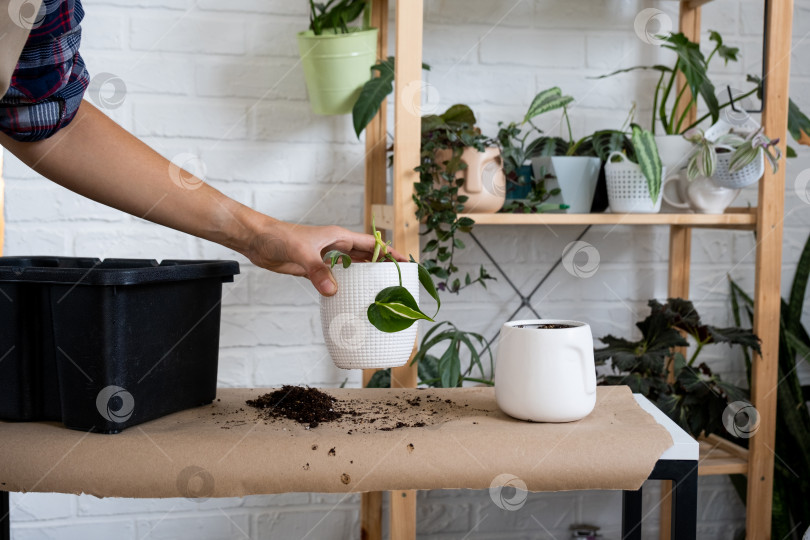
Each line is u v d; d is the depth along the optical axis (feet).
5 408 2.59
